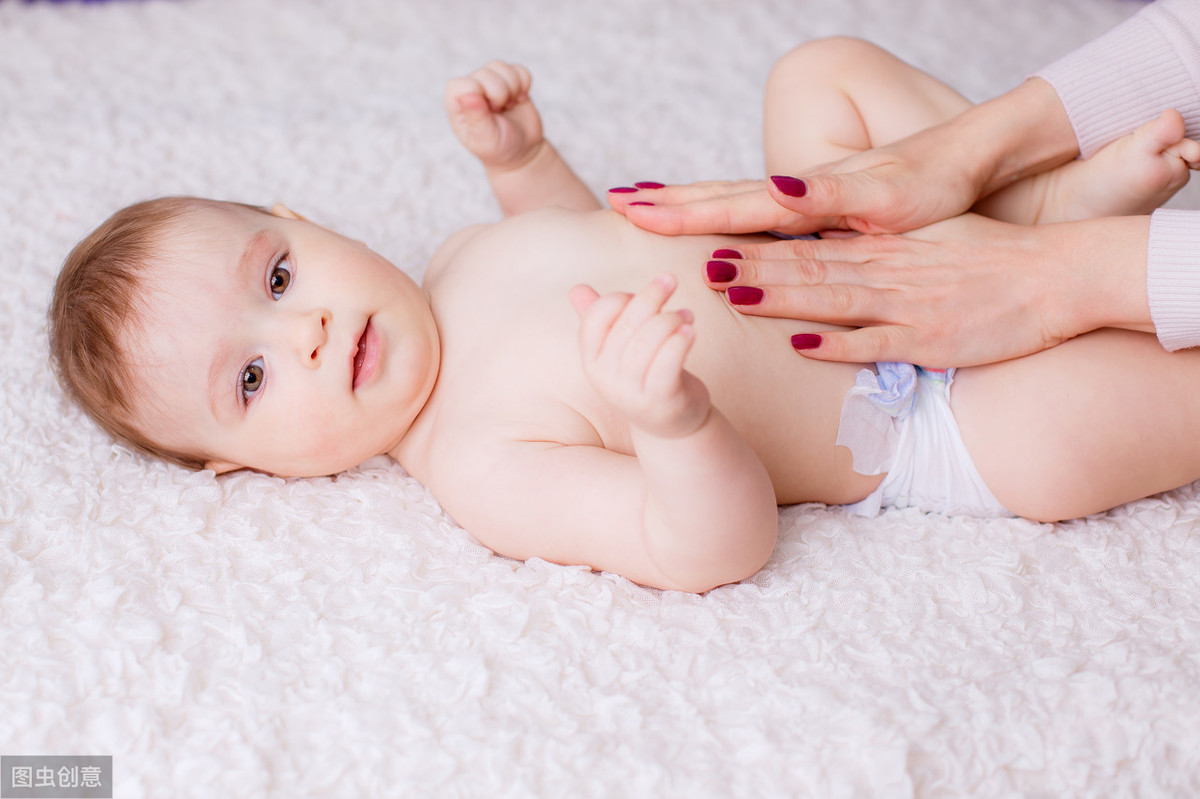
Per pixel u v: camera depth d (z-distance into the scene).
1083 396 1.35
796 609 1.27
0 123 2.29
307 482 1.51
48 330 1.61
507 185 1.83
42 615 1.27
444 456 1.41
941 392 1.40
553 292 1.45
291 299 1.42
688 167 2.17
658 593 1.31
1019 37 2.55
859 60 1.67
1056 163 1.54
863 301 1.33
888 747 1.09
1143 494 1.40
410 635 1.25
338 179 2.15
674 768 1.10
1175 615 1.26
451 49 2.62
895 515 1.45
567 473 1.30
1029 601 1.29
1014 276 1.36
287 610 1.29
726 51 2.54
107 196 2.08
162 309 1.41
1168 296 1.30
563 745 1.12
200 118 2.35
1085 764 1.10
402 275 1.50
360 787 1.10
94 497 1.44
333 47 2.64
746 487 1.17
